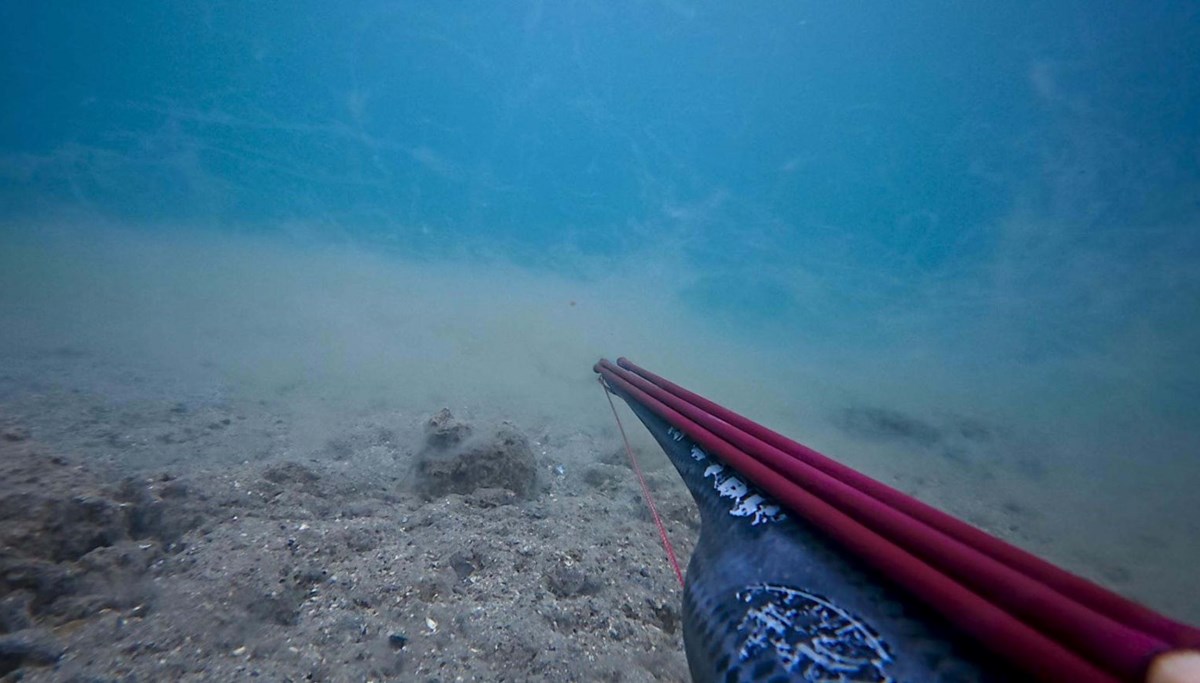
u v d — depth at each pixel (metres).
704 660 1.45
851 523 1.37
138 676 1.85
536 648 2.36
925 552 1.24
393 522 3.34
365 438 5.50
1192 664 0.75
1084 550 6.10
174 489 3.12
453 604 2.55
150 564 2.50
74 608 2.17
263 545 2.72
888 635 1.19
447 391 7.35
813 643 1.26
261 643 2.09
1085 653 0.90
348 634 2.21
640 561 3.36
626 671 2.39
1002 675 1.00
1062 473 7.96
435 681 2.06
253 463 4.52
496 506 3.95
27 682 1.80
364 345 8.55
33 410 5.02
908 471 7.56
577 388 8.05
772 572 1.50
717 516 1.93
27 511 2.50
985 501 7.01
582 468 5.46
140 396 5.82
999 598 1.05
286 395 6.55
